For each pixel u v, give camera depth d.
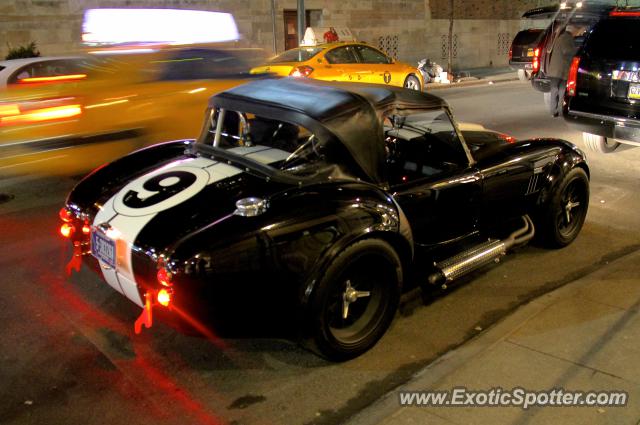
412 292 4.52
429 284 4.16
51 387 3.38
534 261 5.06
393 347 3.79
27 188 7.13
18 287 4.59
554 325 3.83
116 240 3.32
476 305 4.33
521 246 4.85
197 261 2.98
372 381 3.45
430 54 22.28
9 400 3.26
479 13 23.39
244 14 17.47
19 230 5.77
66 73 7.92
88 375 3.50
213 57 8.87
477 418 2.96
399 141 4.53
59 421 3.10
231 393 3.34
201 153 4.04
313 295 3.27
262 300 3.20
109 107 7.76
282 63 11.45
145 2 15.48
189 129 8.48
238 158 3.76
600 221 6.02
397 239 3.63
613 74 7.32
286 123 3.93
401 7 20.98
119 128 7.88
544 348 3.57
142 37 9.16
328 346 3.46
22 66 7.79
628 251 5.25
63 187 7.18
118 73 7.93
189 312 3.10
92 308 4.28
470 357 3.50
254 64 9.95
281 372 3.54
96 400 3.27
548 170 4.92
